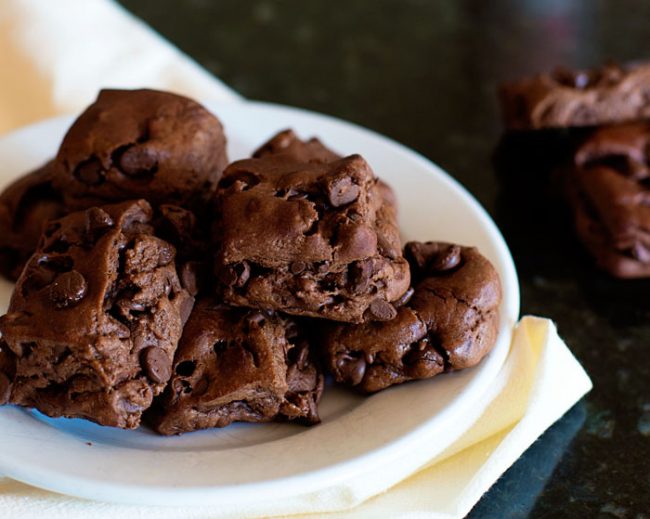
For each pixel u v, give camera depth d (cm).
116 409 34
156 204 39
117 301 35
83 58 53
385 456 34
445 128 55
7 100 51
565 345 40
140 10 65
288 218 35
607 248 45
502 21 63
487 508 36
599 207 45
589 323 43
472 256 38
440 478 36
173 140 39
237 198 36
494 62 59
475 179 51
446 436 36
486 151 53
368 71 59
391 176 44
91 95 51
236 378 36
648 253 44
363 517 35
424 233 42
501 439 37
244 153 46
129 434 36
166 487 33
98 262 35
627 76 48
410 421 35
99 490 33
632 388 40
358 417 36
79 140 39
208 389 36
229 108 47
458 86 58
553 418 38
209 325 36
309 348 38
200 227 38
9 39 52
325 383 38
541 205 49
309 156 40
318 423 37
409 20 64
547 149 52
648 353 42
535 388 37
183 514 35
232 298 36
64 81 51
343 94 57
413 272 38
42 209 41
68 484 34
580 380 38
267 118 47
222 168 41
